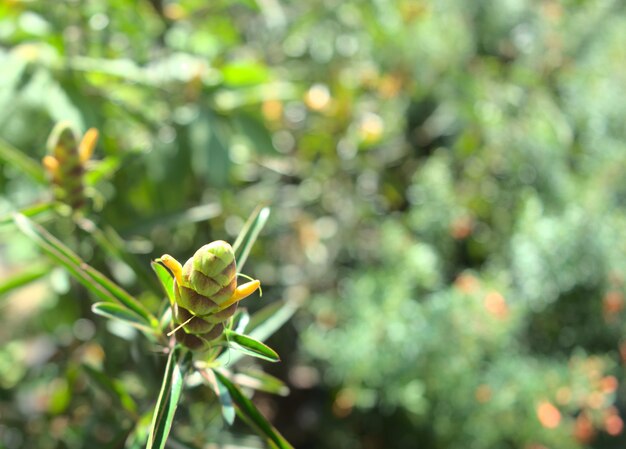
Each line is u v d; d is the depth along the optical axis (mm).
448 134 835
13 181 547
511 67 892
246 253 331
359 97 804
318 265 773
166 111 597
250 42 799
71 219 423
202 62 596
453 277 783
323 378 745
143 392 505
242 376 400
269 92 607
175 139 575
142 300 553
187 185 596
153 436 283
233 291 296
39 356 725
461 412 643
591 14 899
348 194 777
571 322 736
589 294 730
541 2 951
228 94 589
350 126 745
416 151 854
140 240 579
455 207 750
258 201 697
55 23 564
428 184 752
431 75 833
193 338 308
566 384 639
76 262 339
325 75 797
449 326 650
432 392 659
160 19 681
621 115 799
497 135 791
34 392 673
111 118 572
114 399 446
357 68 812
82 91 538
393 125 795
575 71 851
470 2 888
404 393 639
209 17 685
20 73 509
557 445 635
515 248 706
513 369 641
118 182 579
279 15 730
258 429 333
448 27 852
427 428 691
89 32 582
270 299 709
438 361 647
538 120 797
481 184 797
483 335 651
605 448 697
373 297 688
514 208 785
